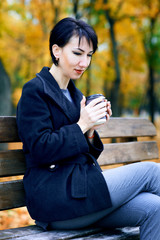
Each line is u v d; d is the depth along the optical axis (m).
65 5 10.95
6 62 10.02
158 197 1.82
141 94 21.97
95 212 1.84
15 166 2.10
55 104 1.88
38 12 10.43
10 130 2.09
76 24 1.89
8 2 8.91
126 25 11.82
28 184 1.90
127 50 13.23
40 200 1.81
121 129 2.81
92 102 1.87
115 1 10.16
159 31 12.56
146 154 2.94
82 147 1.80
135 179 1.86
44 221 1.82
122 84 16.98
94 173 1.86
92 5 10.33
